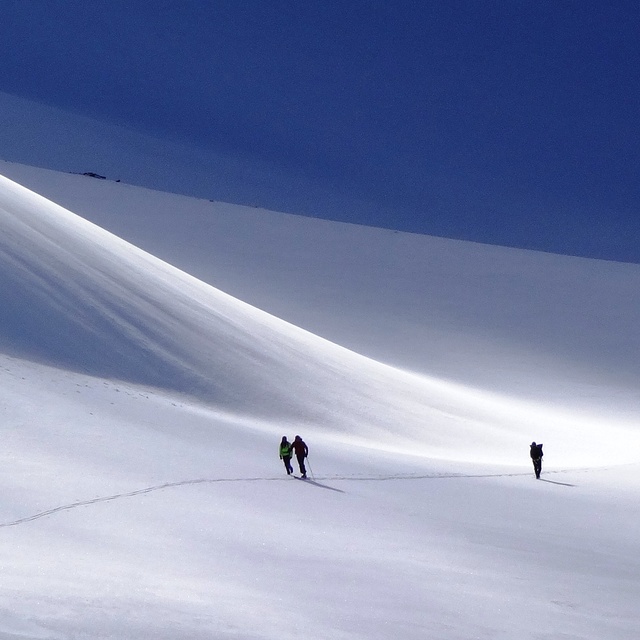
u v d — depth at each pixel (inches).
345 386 1109.7
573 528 553.6
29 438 504.4
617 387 1764.3
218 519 411.2
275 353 1118.4
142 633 233.3
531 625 307.0
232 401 893.8
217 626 249.0
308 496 521.3
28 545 326.3
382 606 302.5
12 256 935.0
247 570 330.6
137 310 1007.0
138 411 672.4
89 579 285.9
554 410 1512.1
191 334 1027.9
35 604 248.4
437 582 353.7
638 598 374.9
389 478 658.8
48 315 848.3
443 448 986.1
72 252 1064.8
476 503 605.9
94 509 394.3
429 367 1691.7
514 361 1849.2
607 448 1197.1
